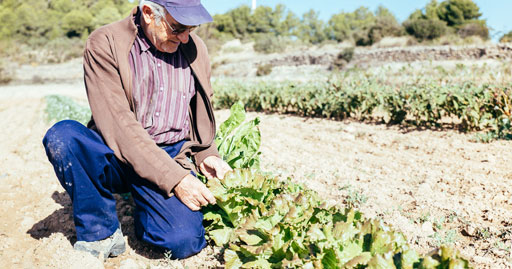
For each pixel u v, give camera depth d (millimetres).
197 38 2738
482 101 6449
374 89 8102
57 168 2295
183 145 2662
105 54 2338
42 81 42281
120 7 82688
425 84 7645
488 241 2750
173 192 2387
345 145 6055
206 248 2656
